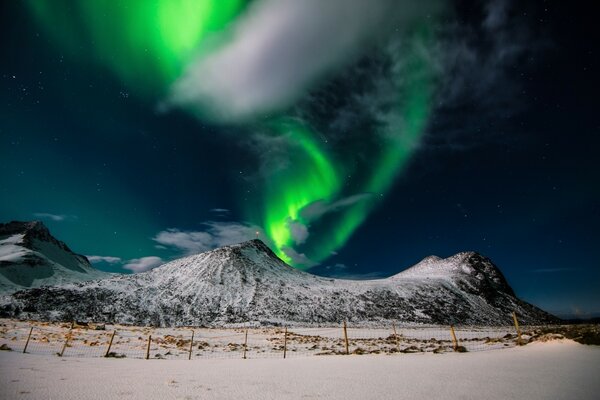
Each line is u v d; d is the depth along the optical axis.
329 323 75.25
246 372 11.91
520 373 9.94
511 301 116.12
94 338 29.06
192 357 20.44
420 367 12.30
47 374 10.18
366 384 8.97
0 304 67.00
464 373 10.41
